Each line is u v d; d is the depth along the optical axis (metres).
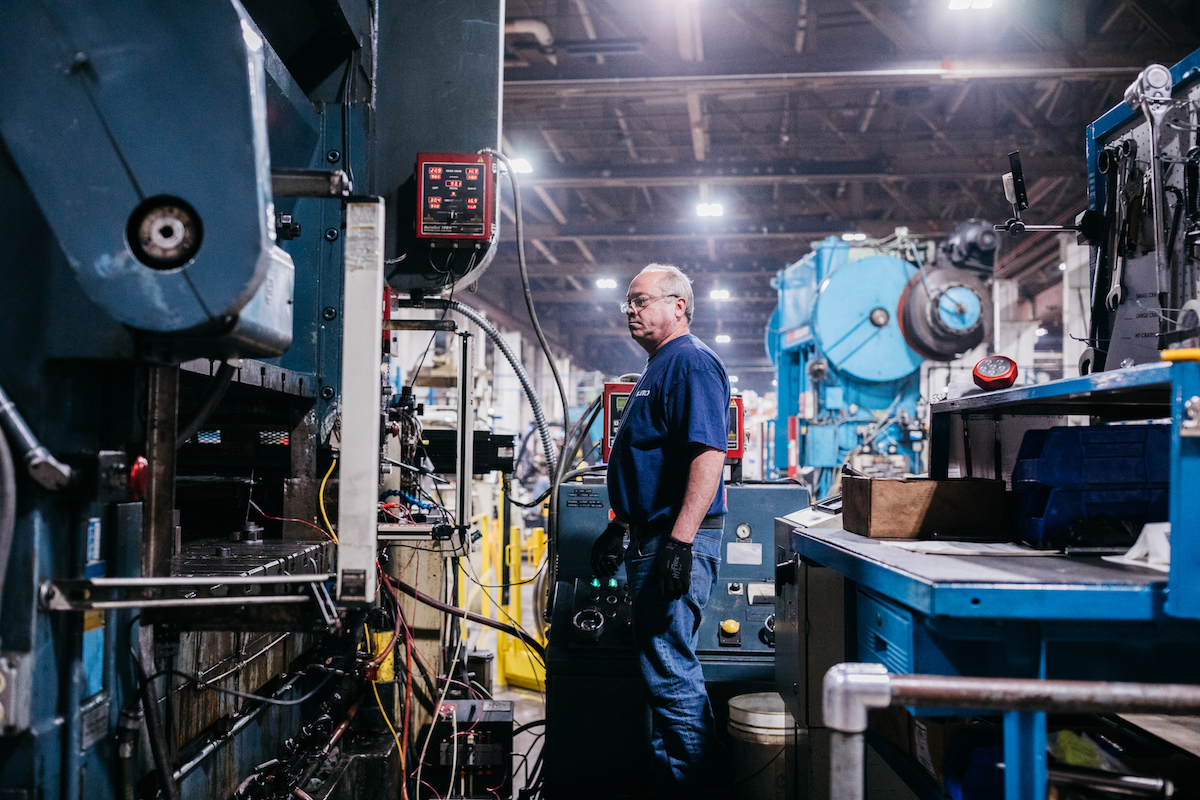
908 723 1.81
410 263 2.92
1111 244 2.38
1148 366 1.35
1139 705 1.16
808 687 2.19
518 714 4.30
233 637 1.92
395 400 3.00
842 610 2.18
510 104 9.43
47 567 1.24
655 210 14.17
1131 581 1.33
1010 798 1.25
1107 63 7.43
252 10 2.34
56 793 1.24
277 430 2.67
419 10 2.94
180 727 1.63
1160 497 1.72
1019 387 1.79
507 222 12.97
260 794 1.95
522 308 18.19
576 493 3.01
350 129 2.73
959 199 12.38
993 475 2.34
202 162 1.17
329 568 2.33
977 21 8.31
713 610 2.83
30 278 1.25
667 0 7.09
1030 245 13.05
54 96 1.18
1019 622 1.40
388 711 2.79
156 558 1.39
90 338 1.25
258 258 1.16
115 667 1.40
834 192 13.47
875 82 7.89
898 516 1.97
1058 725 1.86
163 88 1.17
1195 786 1.47
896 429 7.22
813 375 7.36
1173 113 2.07
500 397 15.42
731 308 22.55
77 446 1.31
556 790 2.67
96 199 1.18
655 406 2.32
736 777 2.46
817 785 2.14
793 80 7.88
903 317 6.84
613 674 2.66
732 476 3.16
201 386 2.19
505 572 5.01
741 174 10.65
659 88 8.12
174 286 1.17
